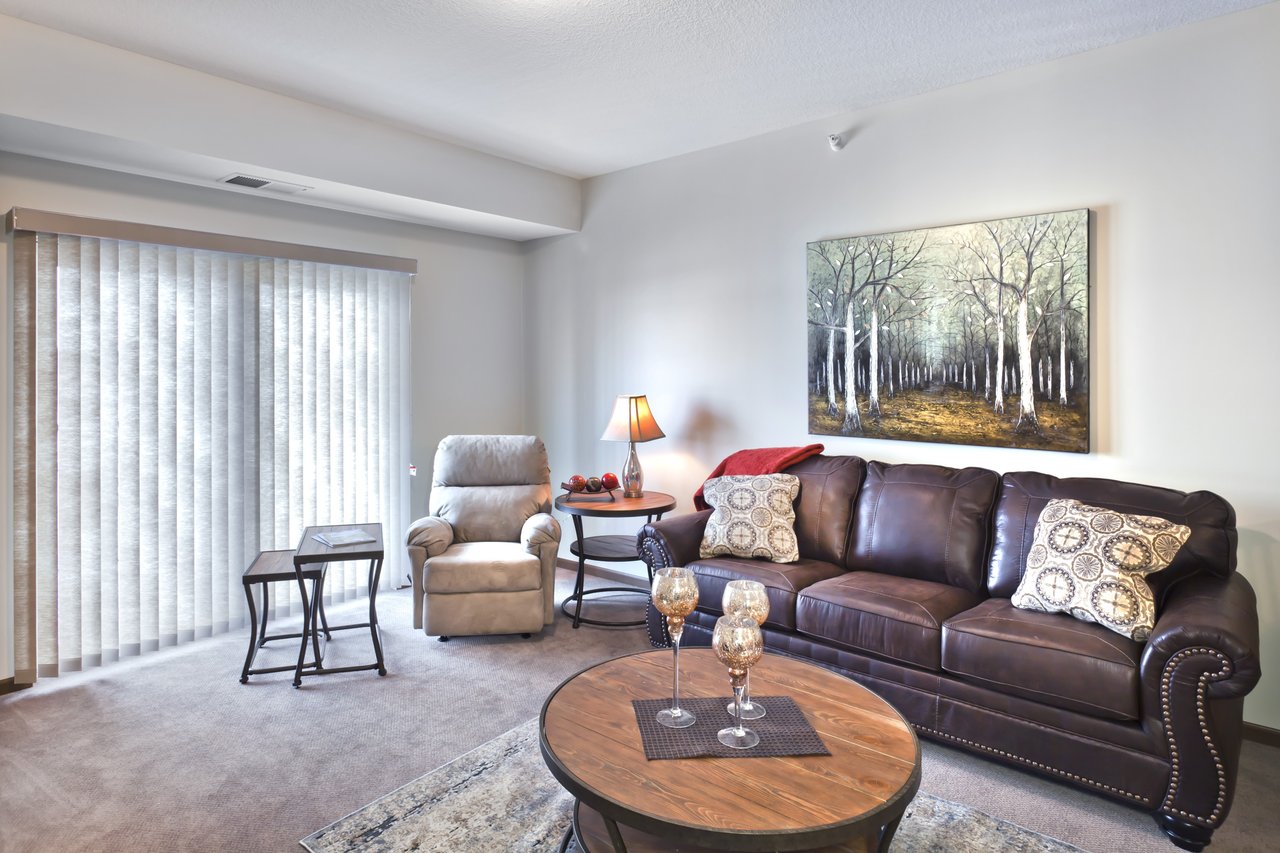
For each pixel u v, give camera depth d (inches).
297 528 162.9
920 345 137.6
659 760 68.2
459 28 111.1
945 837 84.9
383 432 177.9
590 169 187.3
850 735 73.1
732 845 57.7
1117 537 99.0
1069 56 122.0
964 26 111.5
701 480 174.7
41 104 110.0
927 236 135.7
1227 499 110.5
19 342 125.1
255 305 154.3
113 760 100.9
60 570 130.3
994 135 129.9
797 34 113.7
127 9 105.0
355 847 82.5
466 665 134.9
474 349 201.5
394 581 180.9
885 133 142.8
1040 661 92.2
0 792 93.0
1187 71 111.2
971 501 122.6
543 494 169.2
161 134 122.0
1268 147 105.3
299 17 107.5
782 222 158.4
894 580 121.0
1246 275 107.7
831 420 150.2
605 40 115.4
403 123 152.5
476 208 171.3
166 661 136.2
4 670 123.6
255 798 91.9
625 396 167.8
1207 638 79.7
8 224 124.0
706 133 159.9
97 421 133.2
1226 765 80.2
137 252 138.0
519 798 92.0
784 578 122.3
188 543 145.6
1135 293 117.0
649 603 139.0
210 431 148.3
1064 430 122.8
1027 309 125.3
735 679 71.5
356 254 169.6
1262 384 107.2
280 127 136.5
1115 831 86.4
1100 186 119.6
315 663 129.0
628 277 187.2
